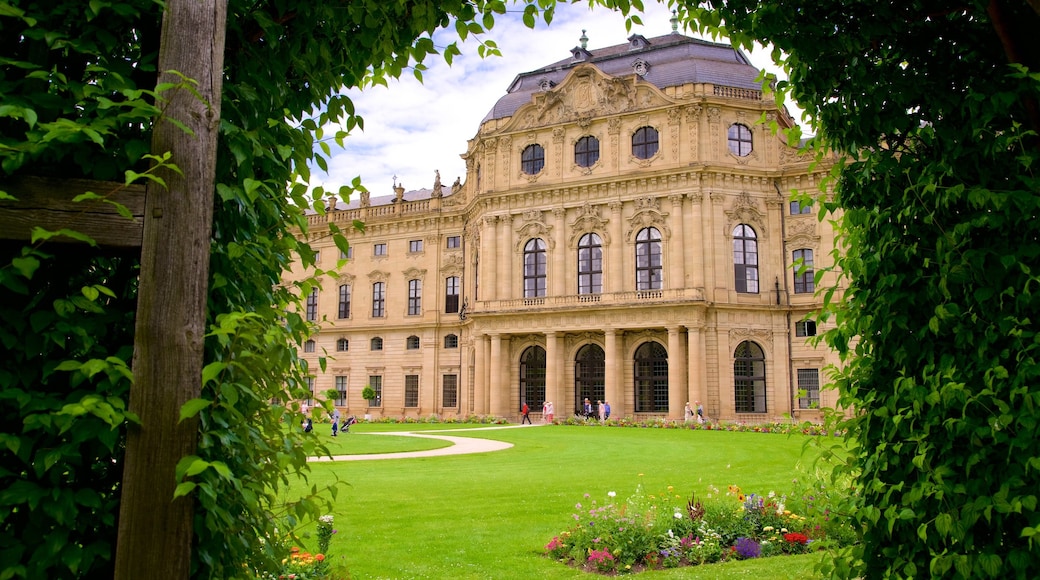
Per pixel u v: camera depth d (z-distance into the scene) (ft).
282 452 15.24
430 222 241.55
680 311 181.47
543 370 205.26
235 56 15.90
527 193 205.98
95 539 12.72
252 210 15.31
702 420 171.83
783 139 192.85
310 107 19.11
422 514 53.52
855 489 22.72
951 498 18.02
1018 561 16.39
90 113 12.99
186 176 12.34
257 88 16.21
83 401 11.07
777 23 22.15
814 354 183.21
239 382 13.96
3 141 11.59
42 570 11.50
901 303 20.02
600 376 197.06
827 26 21.61
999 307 17.87
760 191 190.90
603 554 38.60
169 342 11.98
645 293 185.88
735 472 78.59
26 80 12.31
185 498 12.00
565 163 204.23
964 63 20.93
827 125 23.29
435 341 235.40
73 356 12.74
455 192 240.94
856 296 21.76
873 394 20.59
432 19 19.42
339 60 19.69
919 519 18.86
